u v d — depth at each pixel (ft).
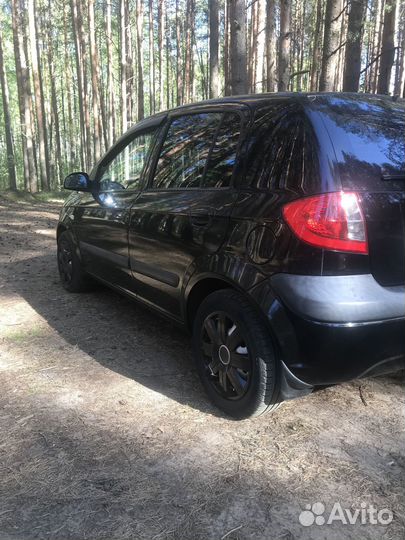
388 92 40.88
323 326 7.42
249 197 8.79
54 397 10.17
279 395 8.54
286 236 7.82
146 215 11.59
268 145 8.93
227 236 8.97
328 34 31.09
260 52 66.33
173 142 11.82
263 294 8.09
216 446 8.46
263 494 7.30
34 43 72.59
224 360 9.21
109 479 7.64
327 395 10.21
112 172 14.37
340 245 7.40
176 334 13.70
